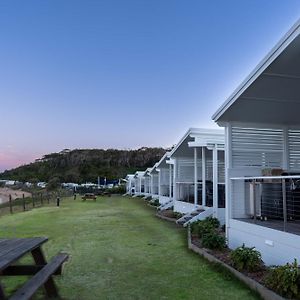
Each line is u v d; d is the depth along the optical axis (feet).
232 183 27.09
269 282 15.74
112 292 16.93
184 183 58.70
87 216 56.49
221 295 16.25
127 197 133.69
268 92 23.40
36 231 38.78
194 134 48.78
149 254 25.53
